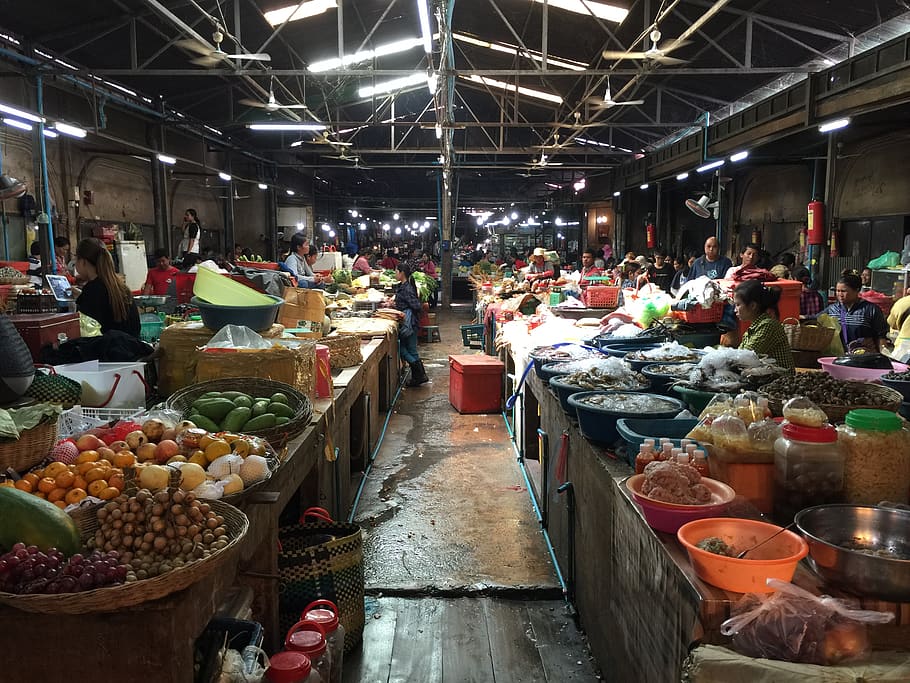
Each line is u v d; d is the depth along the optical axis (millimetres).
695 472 1753
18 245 9375
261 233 21281
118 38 9633
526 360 4848
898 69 7457
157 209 13102
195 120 13562
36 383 2354
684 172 15070
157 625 1378
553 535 3477
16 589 1316
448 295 19438
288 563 2486
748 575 1350
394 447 5508
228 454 2021
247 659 1744
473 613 2969
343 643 2285
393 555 3486
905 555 1459
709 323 4332
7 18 8383
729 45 10234
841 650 1280
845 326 5070
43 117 8391
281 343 3160
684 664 1375
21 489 1667
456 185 27469
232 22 9711
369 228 44531
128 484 1737
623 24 9328
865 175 11734
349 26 11008
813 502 1660
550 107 16562
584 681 2477
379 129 22844
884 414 1694
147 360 3223
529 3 9766
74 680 1392
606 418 2420
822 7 8266
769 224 15648
